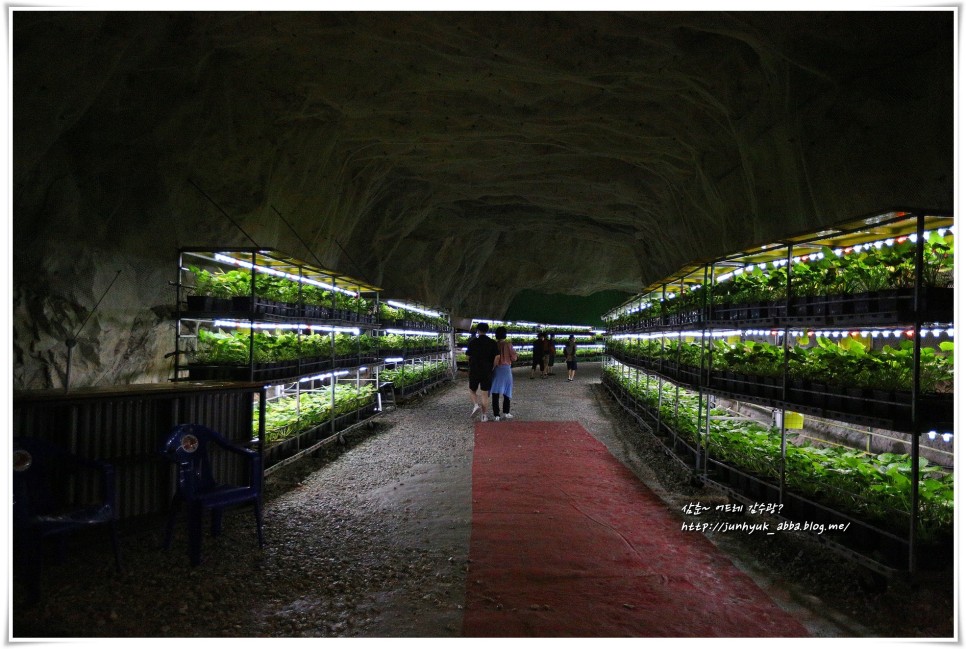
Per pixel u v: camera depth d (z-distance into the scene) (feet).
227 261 22.99
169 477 15.29
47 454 11.83
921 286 11.27
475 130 37.06
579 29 25.89
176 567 12.89
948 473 14.10
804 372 15.19
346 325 28.25
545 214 63.57
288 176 33.63
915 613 10.94
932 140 18.79
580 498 18.39
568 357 62.59
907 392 11.78
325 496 18.65
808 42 22.09
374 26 25.35
